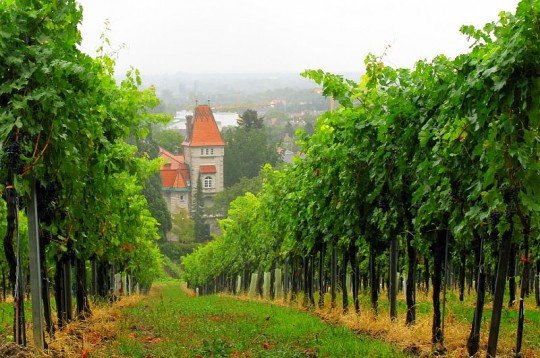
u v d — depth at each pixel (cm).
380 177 1210
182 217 11081
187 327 1379
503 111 786
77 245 1350
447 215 1038
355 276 1639
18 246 900
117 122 1352
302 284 3033
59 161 952
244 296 3478
